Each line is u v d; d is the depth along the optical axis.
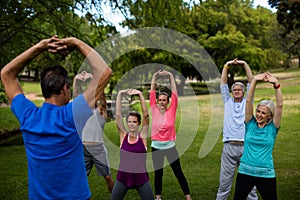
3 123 12.93
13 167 6.22
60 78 1.89
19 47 7.68
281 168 5.48
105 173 3.82
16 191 4.57
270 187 2.85
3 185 4.89
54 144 1.77
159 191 3.92
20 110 1.86
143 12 7.63
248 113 2.97
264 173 2.85
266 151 2.88
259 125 2.95
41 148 1.78
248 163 2.91
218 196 3.60
